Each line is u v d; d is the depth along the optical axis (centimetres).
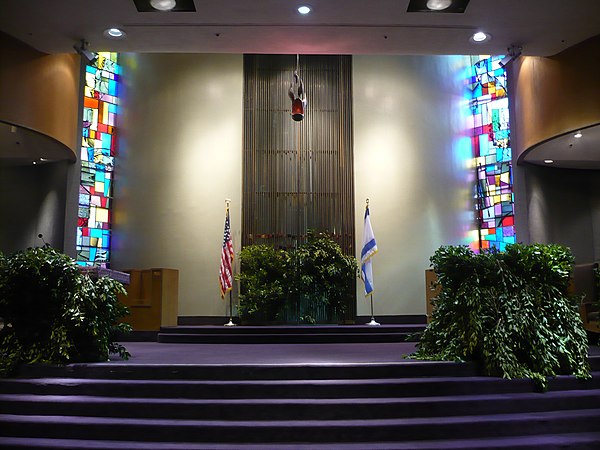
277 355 750
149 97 1294
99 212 1250
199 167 1271
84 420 525
